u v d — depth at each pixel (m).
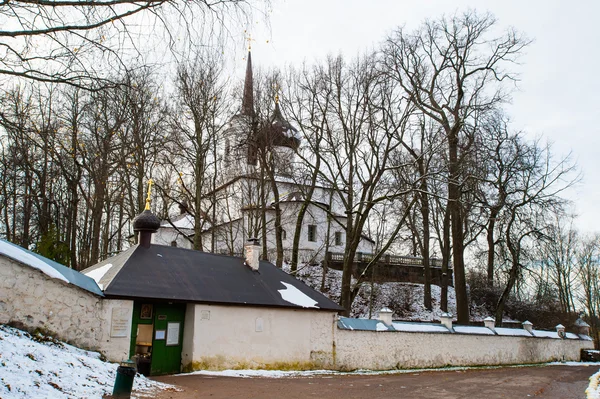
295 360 22.78
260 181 42.59
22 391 9.66
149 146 31.56
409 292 50.78
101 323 17.05
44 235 28.42
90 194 34.97
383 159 33.66
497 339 33.19
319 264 53.38
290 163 37.44
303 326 23.44
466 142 37.38
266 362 21.70
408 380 20.88
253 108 37.06
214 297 20.42
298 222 36.09
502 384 20.61
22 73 11.54
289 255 53.06
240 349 20.95
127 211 38.00
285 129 37.88
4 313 14.34
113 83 12.38
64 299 15.86
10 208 35.44
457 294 36.78
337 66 35.97
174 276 20.56
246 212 47.69
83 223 39.75
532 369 30.08
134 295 17.89
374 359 25.88
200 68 33.53
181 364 19.94
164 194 35.59
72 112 27.33
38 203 31.45
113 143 30.50
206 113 34.69
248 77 40.38
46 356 12.33
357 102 35.47
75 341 16.05
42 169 30.91
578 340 42.00
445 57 37.44
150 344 19.47
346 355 24.81
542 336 37.62
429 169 33.59
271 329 22.16
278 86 37.16
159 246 22.41
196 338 19.66
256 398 13.83
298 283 25.84
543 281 54.41
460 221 37.41
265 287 23.44
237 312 21.14
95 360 14.37
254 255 24.75
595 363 40.22
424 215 47.97
